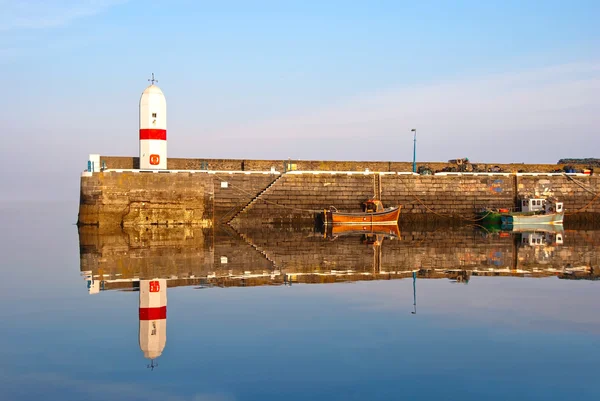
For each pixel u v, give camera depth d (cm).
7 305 1834
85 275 2461
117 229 4959
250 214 5397
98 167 5053
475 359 1287
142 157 5134
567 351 1347
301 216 5534
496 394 1099
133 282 2277
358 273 2548
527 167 6259
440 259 3072
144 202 5094
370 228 5375
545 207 5778
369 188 5728
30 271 2588
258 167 5612
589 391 1113
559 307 1808
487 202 5956
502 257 3170
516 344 1398
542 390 1118
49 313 1719
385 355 1312
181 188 5191
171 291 2081
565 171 6275
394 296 1994
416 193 5825
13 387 1136
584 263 2930
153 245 3788
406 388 1125
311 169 5725
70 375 1198
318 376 1184
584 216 6084
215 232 4825
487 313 1717
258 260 3006
